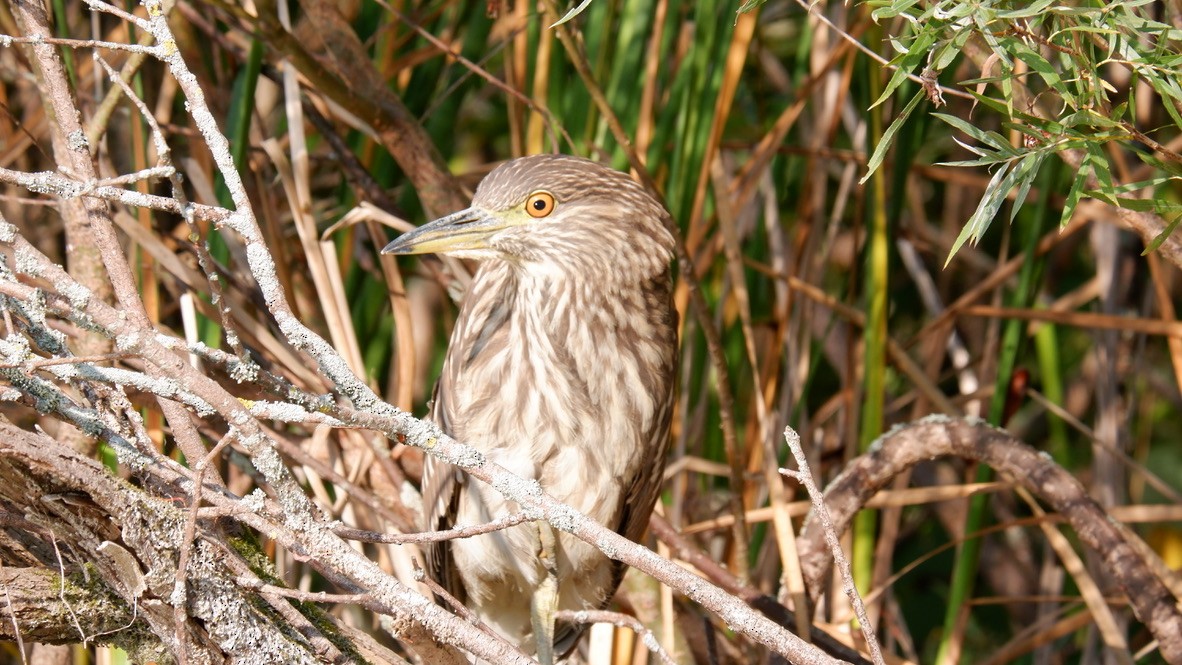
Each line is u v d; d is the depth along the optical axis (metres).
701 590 4.67
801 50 9.16
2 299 4.60
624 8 8.39
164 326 7.55
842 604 8.20
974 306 9.33
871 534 8.19
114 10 4.38
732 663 8.31
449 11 9.59
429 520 7.58
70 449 4.66
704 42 7.98
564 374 7.32
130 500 4.66
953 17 4.46
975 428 7.68
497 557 7.37
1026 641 8.81
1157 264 8.84
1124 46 4.54
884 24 8.05
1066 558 8.08
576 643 8.04
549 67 8.42
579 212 7.25
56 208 7.16
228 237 7.95
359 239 8.88
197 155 8.36
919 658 11.02
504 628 7.92
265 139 8.20
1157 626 7.22
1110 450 9.01
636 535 7.95
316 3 7.94
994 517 11.35
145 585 4.73
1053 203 8.97
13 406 7.94
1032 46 4.82
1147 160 4.83
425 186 8.38
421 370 10.90
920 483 11.25
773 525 8.65
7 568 4.78
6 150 8.20
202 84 8.37
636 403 7.46
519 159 7.38
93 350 6.44
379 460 8.04
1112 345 9.56
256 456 4.52
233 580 4.80
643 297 7.46
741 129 10.77
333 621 5.55
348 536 4.79
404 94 9.34
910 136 7.98
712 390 8.91
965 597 8.14
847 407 8.99
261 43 7.72
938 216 12.45
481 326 7.55
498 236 7.25
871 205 8.20
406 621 4.90
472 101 11.24
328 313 7.83
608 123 7.43
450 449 4.55
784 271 9.03
